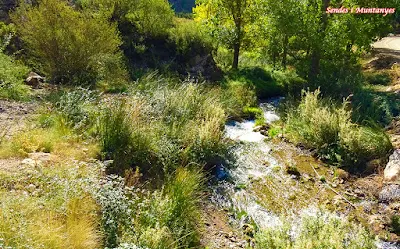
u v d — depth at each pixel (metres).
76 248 3.24
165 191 4.89
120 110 5.92
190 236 4.29
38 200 3.47
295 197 5.64
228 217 5.06
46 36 9.25
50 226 3.26
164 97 7.46
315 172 6.48
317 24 11.38
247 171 6.43
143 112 6.45
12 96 7.67
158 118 6.73
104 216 3.67
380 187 5.79
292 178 6.23
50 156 4.96
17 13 10.42
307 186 5.98
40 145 5.26
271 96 11.61
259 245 3.95
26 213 3.28
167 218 4.16
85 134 5.78
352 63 13.09
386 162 6.35
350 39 11.91
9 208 3.22
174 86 9.20
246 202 5.45
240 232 4.73
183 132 6.43
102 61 9.96
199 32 13.33
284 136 8.02
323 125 7.23
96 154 5.37
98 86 9.65
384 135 6.88
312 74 12.02
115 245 3.45
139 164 5.54
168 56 12.73
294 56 13.94
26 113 6.77
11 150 4.93
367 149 6.59
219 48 16.05
